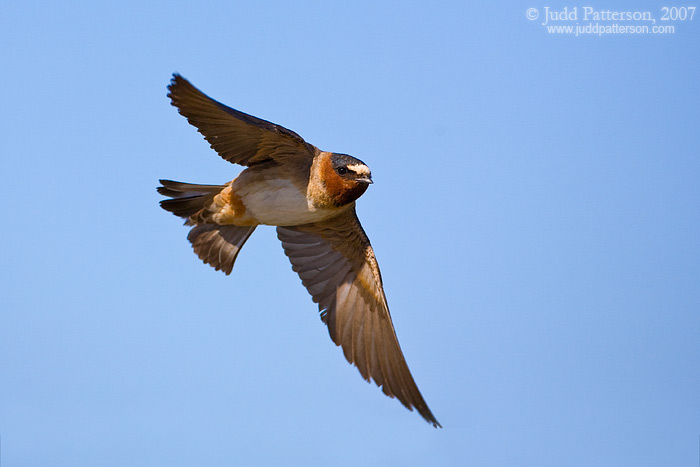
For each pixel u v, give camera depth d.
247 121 11.21
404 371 13.62
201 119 11.56
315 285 14.39
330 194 12.71
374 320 14.15
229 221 13.04
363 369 13.90
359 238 14.05
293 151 12.23
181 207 12.84
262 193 12.66
